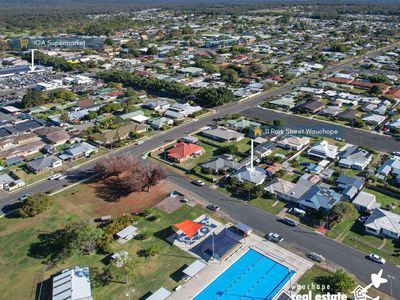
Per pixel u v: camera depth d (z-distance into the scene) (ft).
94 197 326.65
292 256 251.19
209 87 632.38
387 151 399.03
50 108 555.69
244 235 272.10
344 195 309.22
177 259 250.98
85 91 633.61
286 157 389.39
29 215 299.58
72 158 395.75
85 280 227.20
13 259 254.27
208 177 354.54
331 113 499.92
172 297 220.43
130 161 350.43
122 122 489.67
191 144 408.46
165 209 307.17
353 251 253.85
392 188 319.06
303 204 302.45
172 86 600.39
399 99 556.10
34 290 227.61
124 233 271.08
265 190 322.75
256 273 238.07
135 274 238.07
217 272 239.09
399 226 265.95
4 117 525.75
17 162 390.01
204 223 286.87
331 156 380.78
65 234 262.67
